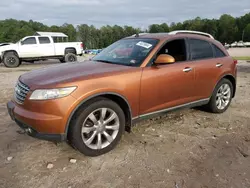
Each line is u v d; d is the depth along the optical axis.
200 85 4.50
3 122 4.47
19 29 88.31
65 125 2.99
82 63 4.04
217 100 5.05
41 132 2.99
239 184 2.78
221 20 109.88
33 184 2.72
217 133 4.14
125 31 117.62
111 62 4.03
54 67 3.83
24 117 3.05
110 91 3.25
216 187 2.72
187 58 4.34
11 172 2.93
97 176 2.88
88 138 3.22
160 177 2.88
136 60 3.80
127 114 3.59
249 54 36.62
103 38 115.00
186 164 3.16
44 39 16.23
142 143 3.71
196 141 3.81
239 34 106.69
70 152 3.42
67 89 2.96
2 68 14.66
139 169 3.03
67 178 2.83
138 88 3.54
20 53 15.52
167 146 3.63
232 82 5.36
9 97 6.46
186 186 2.73
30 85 3.12
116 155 3.36
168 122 4.58
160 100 3.89
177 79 4.04
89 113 3.14
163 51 4.00
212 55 4.84
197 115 5.01
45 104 2.94
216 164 3.17
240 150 3.56
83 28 113.81
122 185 2.73
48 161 3.18
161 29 118.50
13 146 3.55
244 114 5.17
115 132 3.45
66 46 17.06
